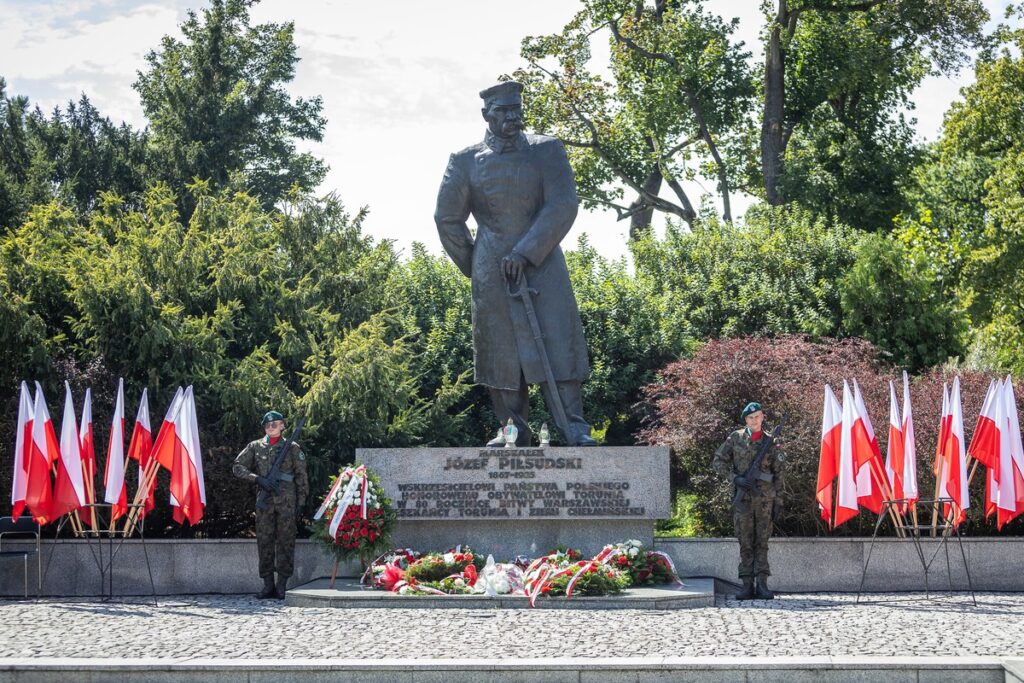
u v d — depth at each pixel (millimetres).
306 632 10648
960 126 37750
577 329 15211
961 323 23250
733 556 14758
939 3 32156
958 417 13516
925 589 14445
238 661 9008
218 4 36531
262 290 20250
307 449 18188
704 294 25812
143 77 36875
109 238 22016
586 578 12500
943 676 8680
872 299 23219
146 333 17609
